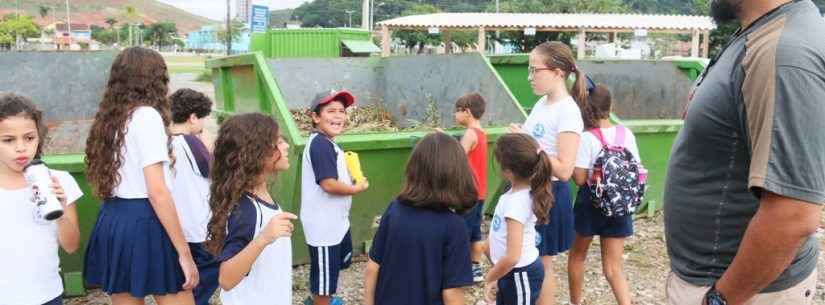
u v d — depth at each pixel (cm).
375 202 495
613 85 805
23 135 270
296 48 1034
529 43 2967
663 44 3353
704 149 199
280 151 290
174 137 379
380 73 793
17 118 268
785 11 180
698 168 203
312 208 400
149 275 305
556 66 361
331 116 400
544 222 326
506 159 327
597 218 392
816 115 165
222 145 281
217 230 278
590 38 3052
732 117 187
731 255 200
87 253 316
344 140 453
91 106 687
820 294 459
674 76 777
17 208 276
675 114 777
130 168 300
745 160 190
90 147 306
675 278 219
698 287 209
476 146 459
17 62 655
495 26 2089
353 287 480
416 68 731
